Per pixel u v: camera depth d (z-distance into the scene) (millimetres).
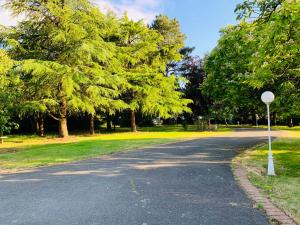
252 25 11297
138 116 49688
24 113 26266
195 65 41531
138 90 33250
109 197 7152
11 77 23688
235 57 18578
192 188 7938
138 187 8141
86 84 27484
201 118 38438
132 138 26031
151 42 36969
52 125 41781
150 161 12977
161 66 37469
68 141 25344
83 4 28484
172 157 14102
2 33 26672
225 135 28531
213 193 7375
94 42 26281
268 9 9430
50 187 8383
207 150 16688
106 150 17234
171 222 5355
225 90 20172
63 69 24188
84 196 7293
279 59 9758
